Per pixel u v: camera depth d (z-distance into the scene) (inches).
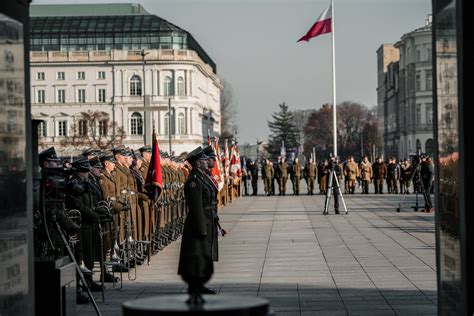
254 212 1793.8
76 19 5388.8
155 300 253.4
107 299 665.0
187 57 5344.5
